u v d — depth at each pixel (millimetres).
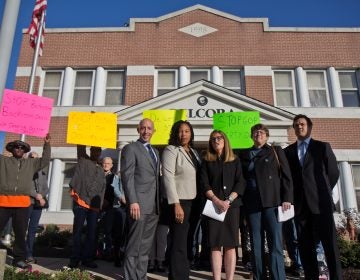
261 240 4621
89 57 13359
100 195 6348
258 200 4715
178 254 4336
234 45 13391
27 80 13148
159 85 13141
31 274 4840
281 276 4383
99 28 13617
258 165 4793
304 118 5082
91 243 6254
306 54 13328
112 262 7184
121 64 13219
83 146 6504
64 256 8000
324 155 4828
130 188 4453
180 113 7801
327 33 13594
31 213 6645
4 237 8344
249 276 5656
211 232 4418
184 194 4566
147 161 4691
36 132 6125
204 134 10852
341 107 12555
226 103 11234
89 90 13211
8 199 5719
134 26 13664
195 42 13438
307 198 4691
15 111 6055
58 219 11500
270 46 13383
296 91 13078
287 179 4691
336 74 13281
